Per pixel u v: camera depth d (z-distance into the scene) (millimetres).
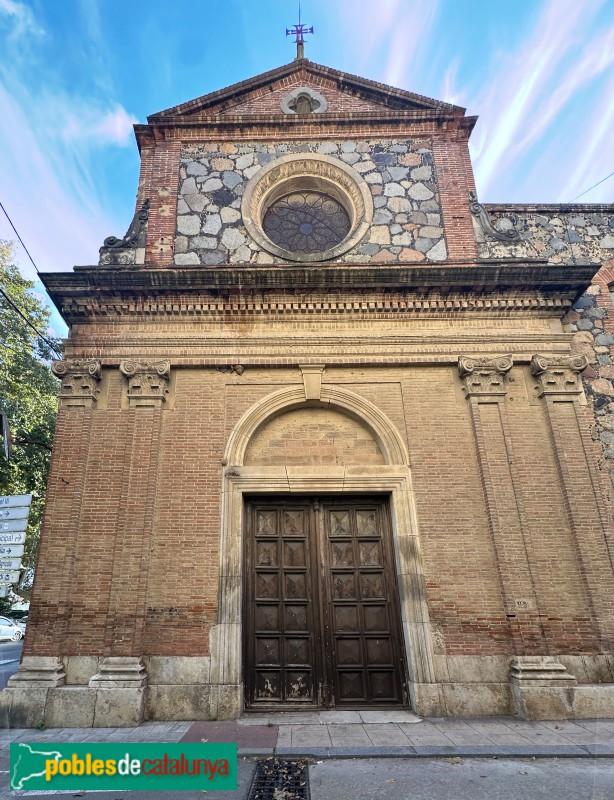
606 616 8070
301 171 11250
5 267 18438
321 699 8055
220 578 8242
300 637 8414
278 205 11422
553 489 8898
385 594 8648
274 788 5156
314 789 5102
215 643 7895
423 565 8414
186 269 9539
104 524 8492
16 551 7727
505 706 7703
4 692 7426
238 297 9812
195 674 7738
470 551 8492
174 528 8508
